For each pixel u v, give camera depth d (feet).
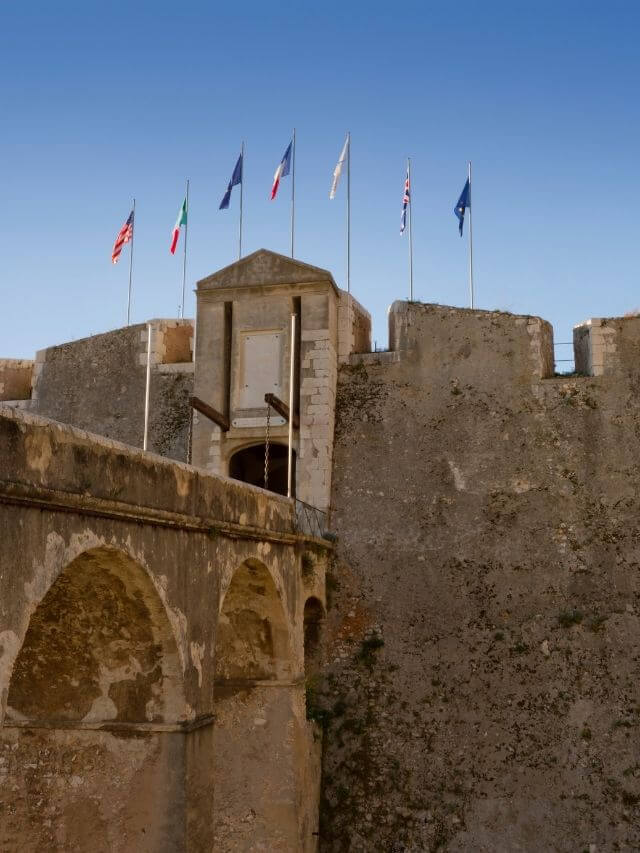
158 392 91.04
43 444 34.60
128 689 44.62
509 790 67.41
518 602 73.15
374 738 71.15
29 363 102.53
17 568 32.76
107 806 43.93
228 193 96.84
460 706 70.79
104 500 38.01
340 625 75.72
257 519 56.80
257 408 81.97
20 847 44.29
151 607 43.06
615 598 71.46
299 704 62.85
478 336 81.41
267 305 83.71
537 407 78.28
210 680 47.93
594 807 65.67
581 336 81.66
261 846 60.03
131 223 100.27
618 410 76.54
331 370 82.12
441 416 80.12
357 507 79.10
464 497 77.25
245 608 61.31
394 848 67.62
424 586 75.41
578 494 75.10
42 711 45.39
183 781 43.32
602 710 68.23
